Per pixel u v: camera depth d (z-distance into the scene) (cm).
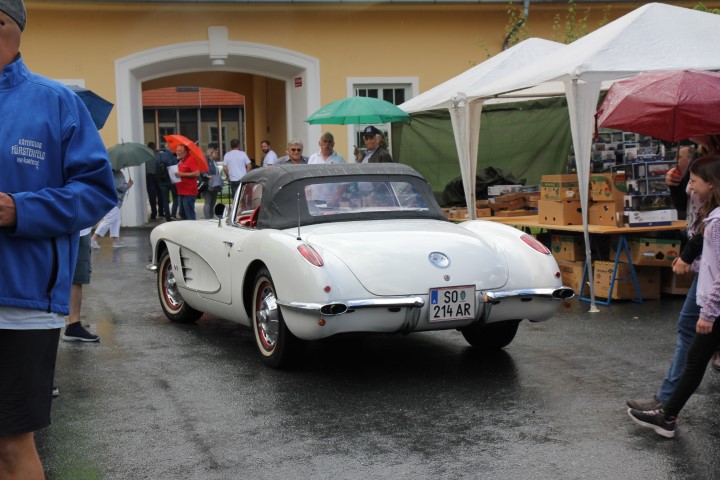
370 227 583
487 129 1492
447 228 593
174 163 1964
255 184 646
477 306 542
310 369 583
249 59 1823
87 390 535
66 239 281
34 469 277
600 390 520
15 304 265
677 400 421
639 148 997
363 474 384
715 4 1894
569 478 377
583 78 782
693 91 680
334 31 1822
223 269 640
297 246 538
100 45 1734
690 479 374
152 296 924
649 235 843
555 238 905
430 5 1798
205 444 429
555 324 729
